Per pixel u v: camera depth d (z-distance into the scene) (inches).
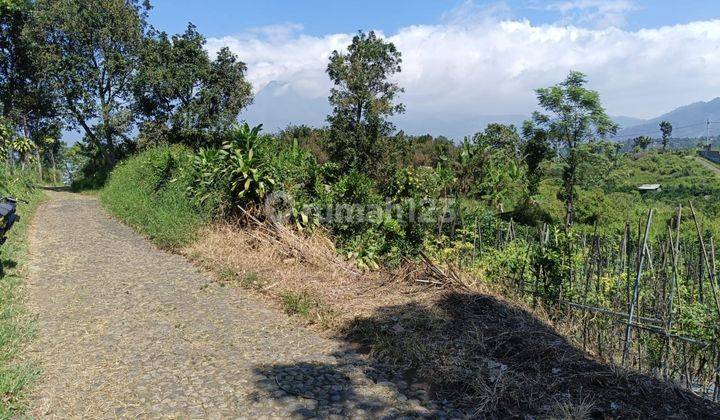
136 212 434.6
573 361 160.2
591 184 864.3
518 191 793.6
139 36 996.6
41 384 141.9
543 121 838.5
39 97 1047.6
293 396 141.2
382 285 242.2
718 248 354.6
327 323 196.7
